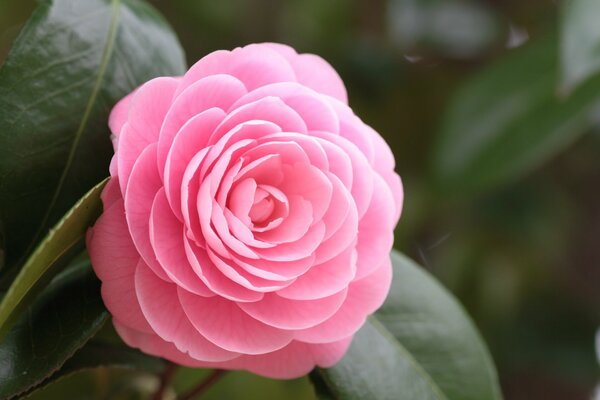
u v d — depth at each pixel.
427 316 0.37
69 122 0.32
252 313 0.29
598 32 0.41
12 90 0.31
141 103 0.28
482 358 0.37
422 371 0.36
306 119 0.30
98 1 0.34
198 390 0.36
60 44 0.32
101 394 0.41
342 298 0.30
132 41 0.34
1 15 0.51
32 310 0.30
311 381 0.34
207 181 0.28
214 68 0.29
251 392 0.48
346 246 0.30
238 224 0.29
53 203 0.31
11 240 0.31
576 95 0.52
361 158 0.30
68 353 0.29
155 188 0.28
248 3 0.60
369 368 0.35
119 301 0.29
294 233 0.30
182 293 0.28
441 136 0.54
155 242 0.28
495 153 0.53
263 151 0.29
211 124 0.29
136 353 0.35
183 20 0.59
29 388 0.29
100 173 0.32
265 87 0.29
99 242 0.28
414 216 0.60
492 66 0.54
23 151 0.31
